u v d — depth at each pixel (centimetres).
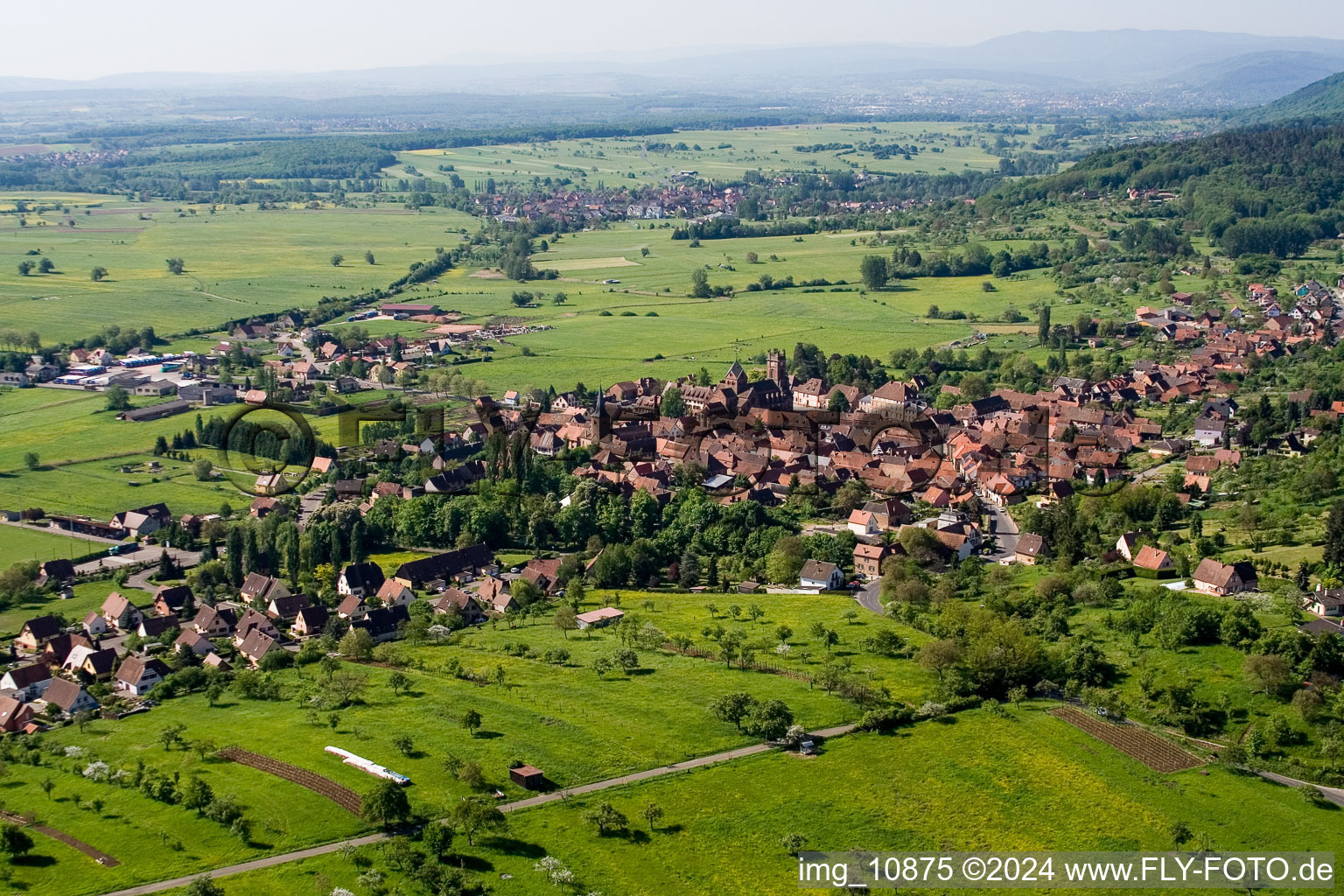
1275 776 17325
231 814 15775
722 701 18875
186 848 15275
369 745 17938
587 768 17250
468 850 15212
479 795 16325
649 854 15300
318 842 15375
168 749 18100
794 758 17650
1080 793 16812
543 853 15238
